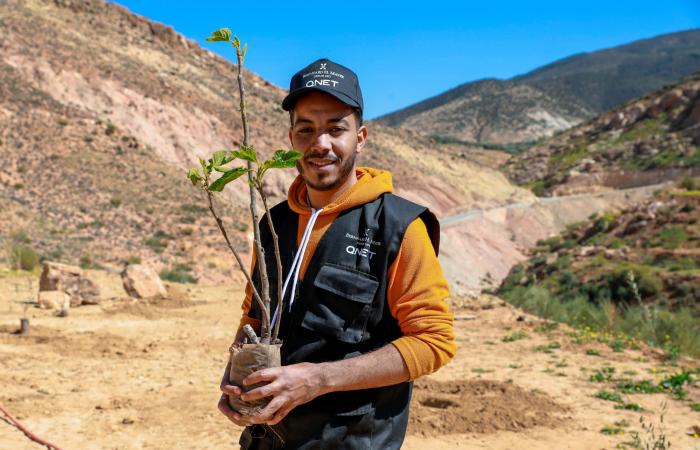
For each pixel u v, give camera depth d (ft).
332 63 6.96
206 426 21.34
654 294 137.18
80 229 138.21
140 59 294.46
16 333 36.68
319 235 6.77
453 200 347.15
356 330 6.50
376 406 6.61
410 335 6.46
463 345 38.17
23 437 19.26
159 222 153.89
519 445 19.95
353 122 6.98
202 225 157.48
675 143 445.37
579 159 495.41
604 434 21.16
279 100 357.61
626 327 44.78
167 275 104.42
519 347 37.24
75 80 219.00
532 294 61.41
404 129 452.76
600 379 28.78
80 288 51.93
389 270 6.56
